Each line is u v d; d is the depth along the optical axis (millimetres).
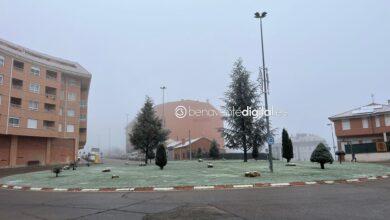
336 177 17469
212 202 10312
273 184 15102
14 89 46438
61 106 55906
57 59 60031
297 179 16656
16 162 47125
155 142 41062
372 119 50469
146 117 41562
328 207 8977
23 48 54688
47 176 23094
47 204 10992
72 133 57031
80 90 59750
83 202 11156
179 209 9203
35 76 49906
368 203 9453
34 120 49094
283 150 31844
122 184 16422
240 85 38312
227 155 65875
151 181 17234
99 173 23531
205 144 79812
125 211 9164
